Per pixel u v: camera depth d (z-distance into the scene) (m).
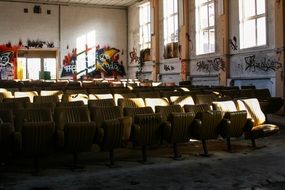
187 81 20.77
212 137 7.84
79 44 31.34
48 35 30.53
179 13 23.22
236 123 7.93
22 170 6.56
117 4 31.67
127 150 8.34
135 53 31.20
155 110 8.16
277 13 15.05
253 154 7.77
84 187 5.55
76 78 31.25
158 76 26.59
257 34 16.69
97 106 8.12
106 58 32.12
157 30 26.50
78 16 31.23
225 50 18.50
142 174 6.26
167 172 6.38
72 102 8.64
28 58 31.00
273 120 12.92
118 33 32.34
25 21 29.94
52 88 13.91
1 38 29.48
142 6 29.72
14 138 5.95
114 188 5.50
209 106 8.68
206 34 20.81
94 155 7.81
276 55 15.23
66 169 6.63
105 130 6.62
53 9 30.58
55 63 31.67
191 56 22.17
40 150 6.23
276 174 6.20
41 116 7.25
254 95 12.51
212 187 5.54
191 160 7.28
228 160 7.24
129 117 7.03
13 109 7.33
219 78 19.28
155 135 7.22
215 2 19.45
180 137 7.43
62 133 6.30
